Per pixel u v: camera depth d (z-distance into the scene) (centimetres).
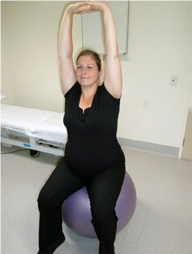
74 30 242
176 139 239
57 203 123
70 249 140
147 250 138
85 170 123
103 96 120
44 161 239
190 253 135
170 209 170
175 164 231
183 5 190
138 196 184
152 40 212
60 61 130
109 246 114
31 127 210
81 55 123
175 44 204
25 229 155
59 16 246
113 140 125
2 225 158
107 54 112
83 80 119
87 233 133
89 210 126
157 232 150
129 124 257
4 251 139
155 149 254
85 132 118
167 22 200
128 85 239
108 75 115
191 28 193
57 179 126
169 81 219
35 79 296
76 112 122
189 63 205
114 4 208
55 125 206
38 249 140
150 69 223
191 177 209
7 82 318
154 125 244
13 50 292
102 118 116
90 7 110
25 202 180
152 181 203
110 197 113
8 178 210
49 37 262
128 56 227
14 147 271
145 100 238
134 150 261
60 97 291
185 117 224
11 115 231
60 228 133
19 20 270
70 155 125
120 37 218
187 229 152
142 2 203
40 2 248
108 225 110
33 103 315
